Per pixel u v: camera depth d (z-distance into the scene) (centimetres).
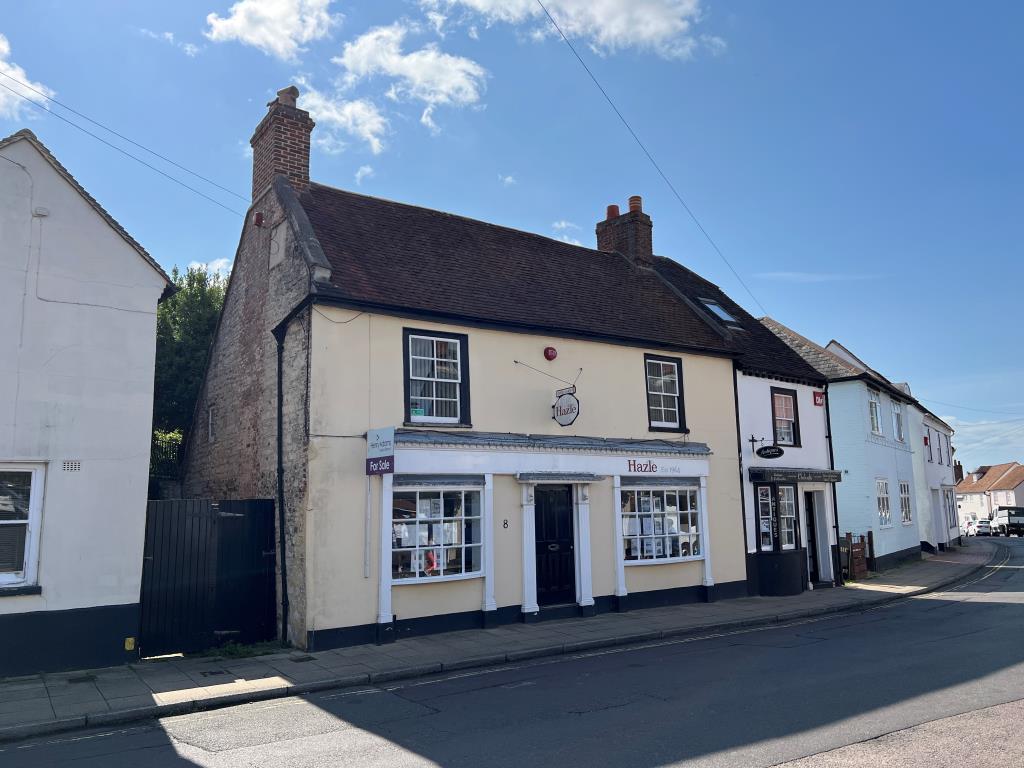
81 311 1016
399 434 1194
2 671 914
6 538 943
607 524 1456
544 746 638
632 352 1577
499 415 1340
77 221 1029
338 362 1174
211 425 1669
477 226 1695
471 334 1334
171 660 1033
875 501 2378
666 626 1280
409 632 1178
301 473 1146
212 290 2264
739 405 1781
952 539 3881
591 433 1471
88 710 774
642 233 1986
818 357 2497
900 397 2839
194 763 624
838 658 991
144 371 1052
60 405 986
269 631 1193
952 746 604
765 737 640
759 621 1376
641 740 644
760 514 1781
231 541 1179
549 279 1623
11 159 994
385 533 1160
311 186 1480
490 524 1278
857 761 573
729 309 2136
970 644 1068
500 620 1279
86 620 973
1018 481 7762
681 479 1598
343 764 608
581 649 1126
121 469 1020
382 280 1280
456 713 763
